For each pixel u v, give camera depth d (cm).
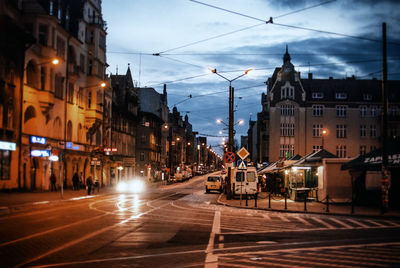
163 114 10819
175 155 12400
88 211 2164
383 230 1525
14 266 855
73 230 1408
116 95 7081
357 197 2780
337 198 2908
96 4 5466
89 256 966
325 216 2106
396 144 2380
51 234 1309
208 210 2389
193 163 16112
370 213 2225
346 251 1052
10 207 2192
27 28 3775
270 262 906
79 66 4753
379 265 882
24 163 3619
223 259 938
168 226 1559
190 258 948
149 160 8469
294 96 7456
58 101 4219
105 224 1588
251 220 1841
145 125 8512
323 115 7456
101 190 4806
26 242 1154
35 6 3834
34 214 1991
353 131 7450
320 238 1292
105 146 5806
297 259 942
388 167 2344
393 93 7638
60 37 4197
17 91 3412
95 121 5097
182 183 8169
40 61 3800
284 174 4044
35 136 3684
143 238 1248
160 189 5503
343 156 7406
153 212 2148
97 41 5184
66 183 4547
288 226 1622
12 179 3366
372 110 7519
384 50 2247
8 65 3288
